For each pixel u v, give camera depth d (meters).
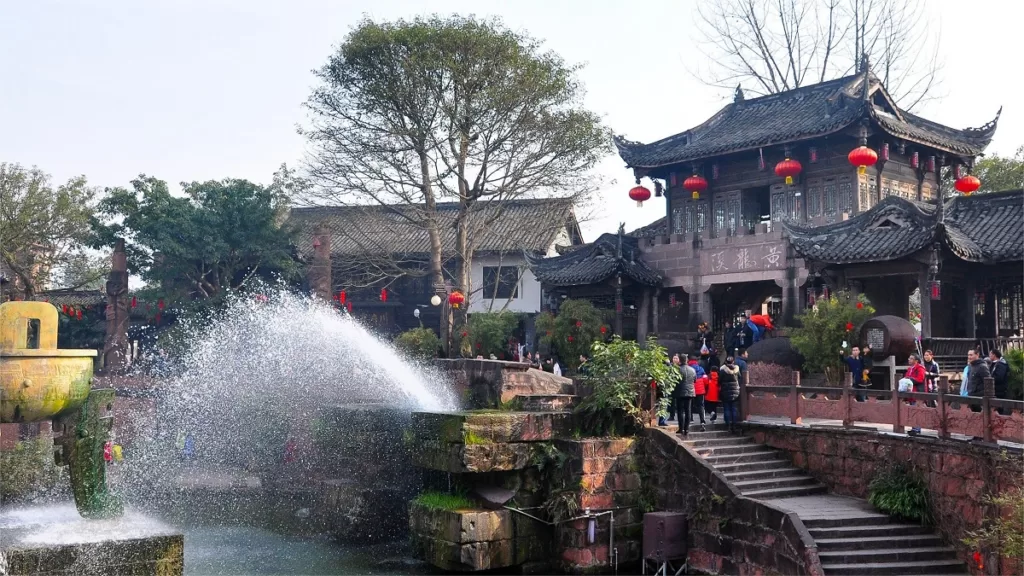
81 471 11.45
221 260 34.66
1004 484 13.83
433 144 32.31
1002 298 24.70
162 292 33.28
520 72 31.53
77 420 11.45
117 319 32.22
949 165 30.47
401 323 40.03
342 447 21.91
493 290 38.84
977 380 16.16
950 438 15.32
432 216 32.88
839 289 24.58
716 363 21.16
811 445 18.14
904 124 27.78
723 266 29.48
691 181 30.58
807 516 15.59
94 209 35.38
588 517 17.05
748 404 19.66
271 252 34.59
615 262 29.64
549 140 32.53
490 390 21.20
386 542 19.56
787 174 27.72
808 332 22.08
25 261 34.66
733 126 31.89
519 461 17.50
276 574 17.20
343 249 39.19
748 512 15.62
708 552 16.39
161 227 33.06
